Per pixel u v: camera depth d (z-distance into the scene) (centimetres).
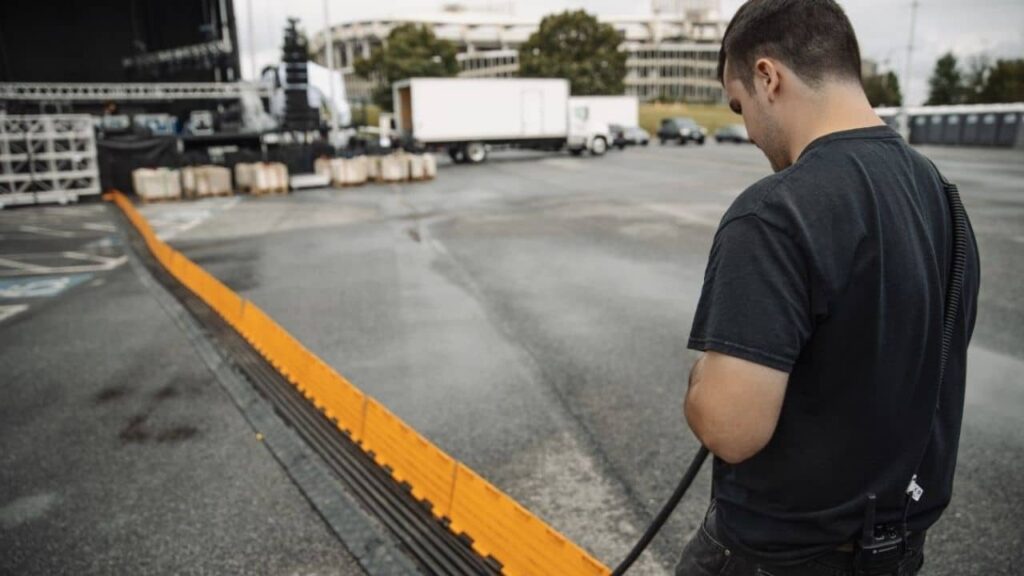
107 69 3006
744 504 120
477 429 405
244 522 318
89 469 376
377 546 292
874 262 103
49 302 778
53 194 1817
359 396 397
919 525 117
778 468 114
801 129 115
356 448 383
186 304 732
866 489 110
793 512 114
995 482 325
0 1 2800
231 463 376
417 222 1278
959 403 120
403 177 2095
